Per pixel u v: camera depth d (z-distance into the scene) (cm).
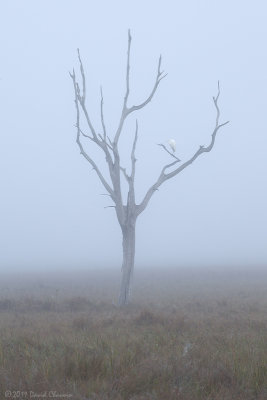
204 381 805
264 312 1838
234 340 1144
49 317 1762
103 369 858
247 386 788
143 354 985
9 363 926
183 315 1681
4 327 1468
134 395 741
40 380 793
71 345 1063
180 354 993
